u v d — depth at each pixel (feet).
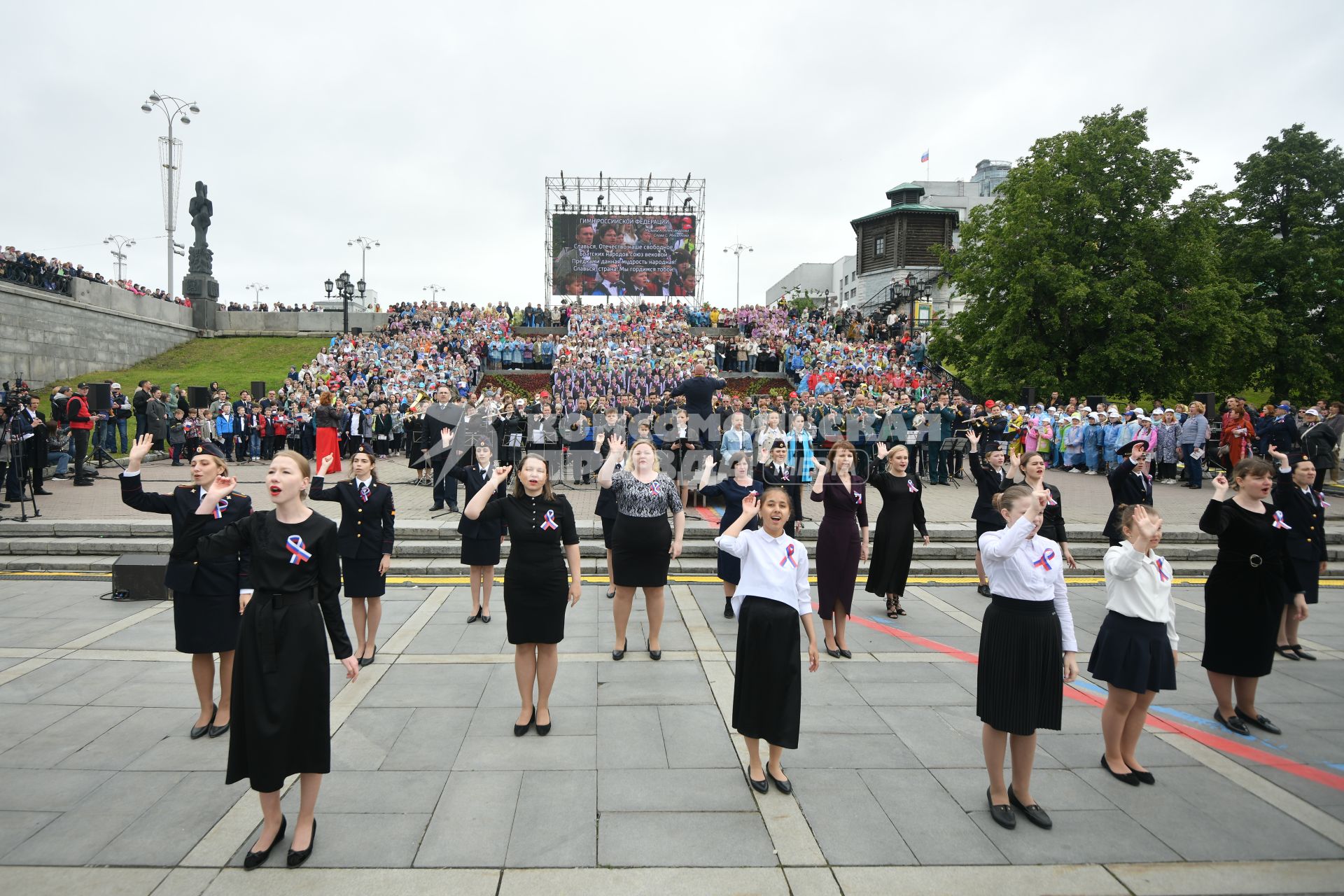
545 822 12.25
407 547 31.86
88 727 15.84
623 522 20.22
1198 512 39.96
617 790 13.35
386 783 13.55
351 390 69.41
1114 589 14.15
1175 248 73.31
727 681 18.92
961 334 87.15
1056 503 22.40
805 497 43.32
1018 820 12.57
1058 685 12.35
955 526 34.81
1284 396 87.76
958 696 18.20
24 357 81.00
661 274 135.85
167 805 12.73
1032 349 74.64
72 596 25.98
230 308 128.98
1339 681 19.54
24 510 33.50
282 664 10.94
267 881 10.66
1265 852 11.76
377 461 63.46
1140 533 13.64
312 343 118.62
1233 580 16.17
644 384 84.38
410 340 102.47
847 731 16.10
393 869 10.96
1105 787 13.83
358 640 20.22
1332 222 87.66
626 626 22.11
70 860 11.11
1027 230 74.90
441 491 37.99
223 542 11.60
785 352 95.96
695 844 11.72
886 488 24.31
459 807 12.71
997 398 79.05
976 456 34.71
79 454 45.29
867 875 11.00
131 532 32.65
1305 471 21.30
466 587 28.37
